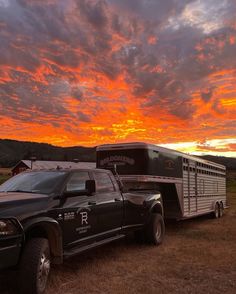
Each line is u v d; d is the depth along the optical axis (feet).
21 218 19.25
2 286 21.18
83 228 24.44
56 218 21.66
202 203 54.90
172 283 22.77
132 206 31.63
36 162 196.75
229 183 181.37
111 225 28.35
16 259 18.62
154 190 38.58
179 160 45.98
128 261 28.25
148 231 34.17
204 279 23.63
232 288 21.89
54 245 21.62
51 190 22.86
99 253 30.78
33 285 18.89
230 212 72.08
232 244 35.70
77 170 25.72
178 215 45.93
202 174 55.31
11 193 22.43
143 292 21.02
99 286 21.97
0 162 478.18
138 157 39.58
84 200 24.94
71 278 23.43
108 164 41.19
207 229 46.62
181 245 35.01
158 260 28.66
